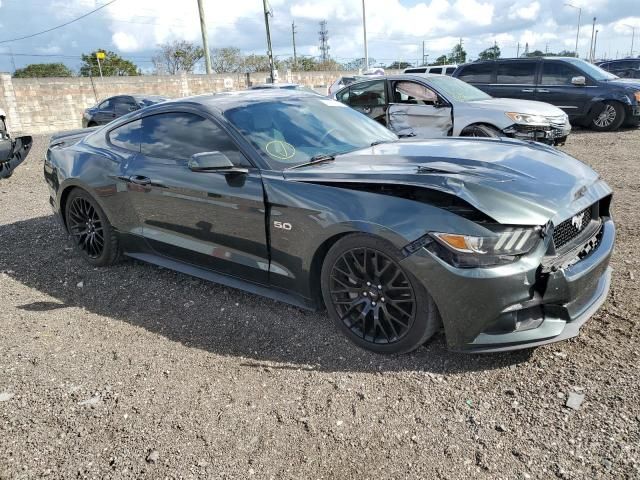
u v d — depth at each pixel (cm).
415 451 229
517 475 211
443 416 249
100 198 434
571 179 304
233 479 218
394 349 293
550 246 265
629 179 704
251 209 331
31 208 703
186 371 299
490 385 269
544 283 261
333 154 356
